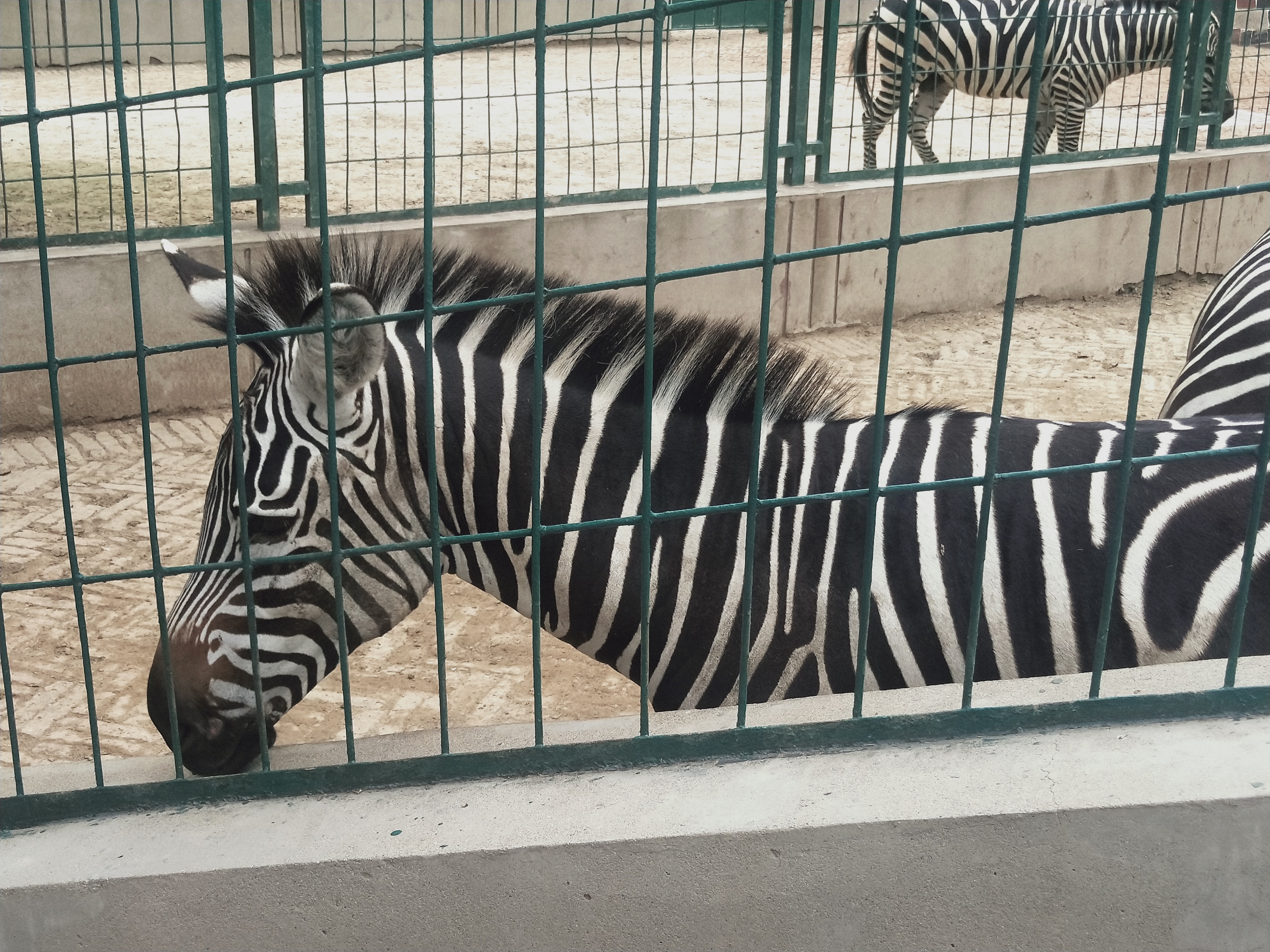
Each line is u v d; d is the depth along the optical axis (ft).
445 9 43.06
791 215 20.30
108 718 10.45
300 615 6.48
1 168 17.28
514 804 5.61
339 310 5.66
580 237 19.12
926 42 26.23
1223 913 5.33
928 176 21.80
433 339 7.02
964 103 37.14
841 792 5.46
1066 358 19.88
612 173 26.81
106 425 17.07
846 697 6.15
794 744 5.79
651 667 7.20
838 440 7.04
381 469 6.61
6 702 5.76
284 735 10.34
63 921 5.48
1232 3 23.40
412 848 5.39
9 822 5.88
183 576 12.85
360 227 18.30
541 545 6.98
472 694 11.11
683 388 7.10
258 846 5.51
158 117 32.42
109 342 16.94
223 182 5.24
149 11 40.57
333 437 5.54
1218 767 5.37
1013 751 5.62
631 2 43.93
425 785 5.88
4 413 16.62
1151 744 5.56
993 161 22.33
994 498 6.75
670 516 5.51
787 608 6.78
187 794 5.88
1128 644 6.47
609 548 7.02
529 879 5.37
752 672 6.89
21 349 16.57
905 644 6.67
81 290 16.61
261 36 17.03
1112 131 32.37
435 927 5.45
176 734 5.85
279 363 6.35
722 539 6.87
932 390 18.28
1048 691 5.89
